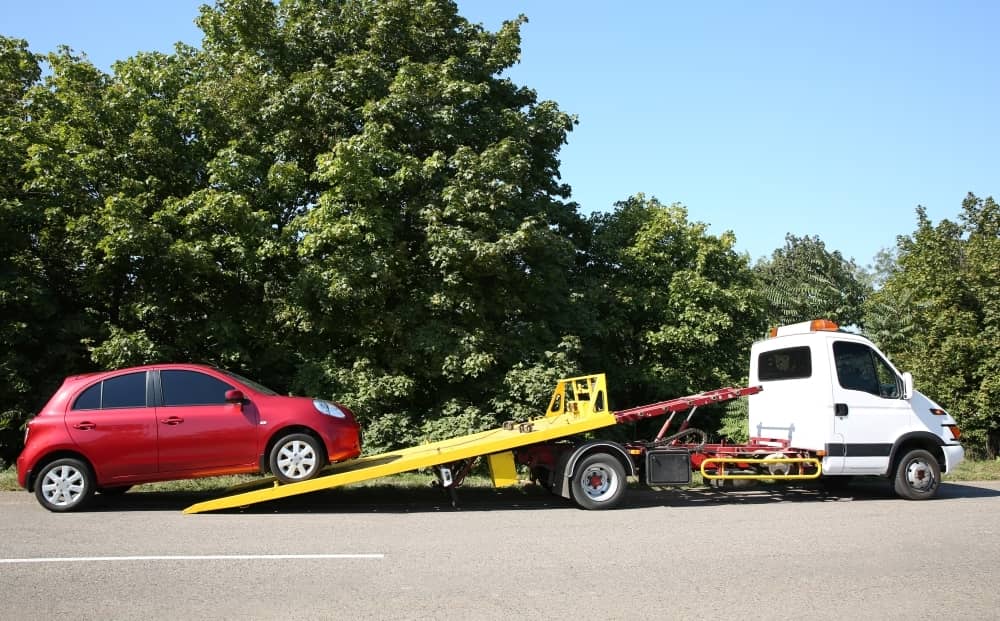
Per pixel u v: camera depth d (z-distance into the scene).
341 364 15.19
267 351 15.44
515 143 15.79
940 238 22.98
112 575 6.27
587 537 8.03
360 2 16.77
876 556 7.20
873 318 22.58
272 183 14.59
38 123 14.97
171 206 14.06
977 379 20.47
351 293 13.74
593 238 19.75
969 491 12.34
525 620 5.16
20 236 14.07
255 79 15.85
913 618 5.31
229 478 12.41
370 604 5.51
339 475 9.31
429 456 9.56
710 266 20.00
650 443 10.70
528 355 15.77
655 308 19.25
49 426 9.31
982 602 5.70
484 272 15.10
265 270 15.31
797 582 6.22
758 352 12.22
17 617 5.18
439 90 15.55
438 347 14.39
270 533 8.13
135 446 9.37
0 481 12.03
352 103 15.73
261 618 5.18
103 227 13.36
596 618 5.23
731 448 10.91
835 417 10.80
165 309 14.47
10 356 13.72
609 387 19.20
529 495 11.69
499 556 7.07
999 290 20.73
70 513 9.34
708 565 6.78
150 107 14.71
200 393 9.70
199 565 6.63
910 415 11.15
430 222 14.69
